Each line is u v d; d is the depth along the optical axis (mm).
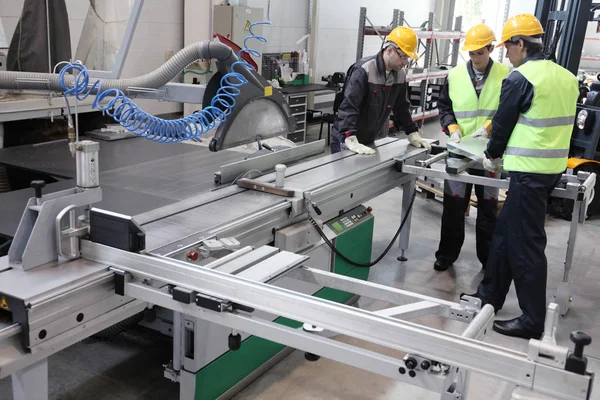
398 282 3654
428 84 8953
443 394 1272
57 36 3469
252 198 2354
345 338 2975
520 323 3000
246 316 1409
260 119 1877
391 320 1278
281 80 6758
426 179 3846
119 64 2090
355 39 8750
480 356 1175
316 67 7969
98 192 1702
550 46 4656
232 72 1789
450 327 3082
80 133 3664
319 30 7883
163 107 5945
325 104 8430
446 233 3822
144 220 2031
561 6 4754
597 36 9688
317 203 2506
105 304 1602
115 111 1688
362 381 2623
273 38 7164
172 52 6109
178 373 2232
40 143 3377
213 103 1770
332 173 2783
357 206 3197
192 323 2084
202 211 2160
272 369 2688
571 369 1096
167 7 5953
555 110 2705
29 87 2107
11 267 1573
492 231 3713
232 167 2617
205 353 2170
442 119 3703
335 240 2908
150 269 1542
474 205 5027
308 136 7535
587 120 4844
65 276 1526
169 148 3350
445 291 3551
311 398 2480
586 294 3586
